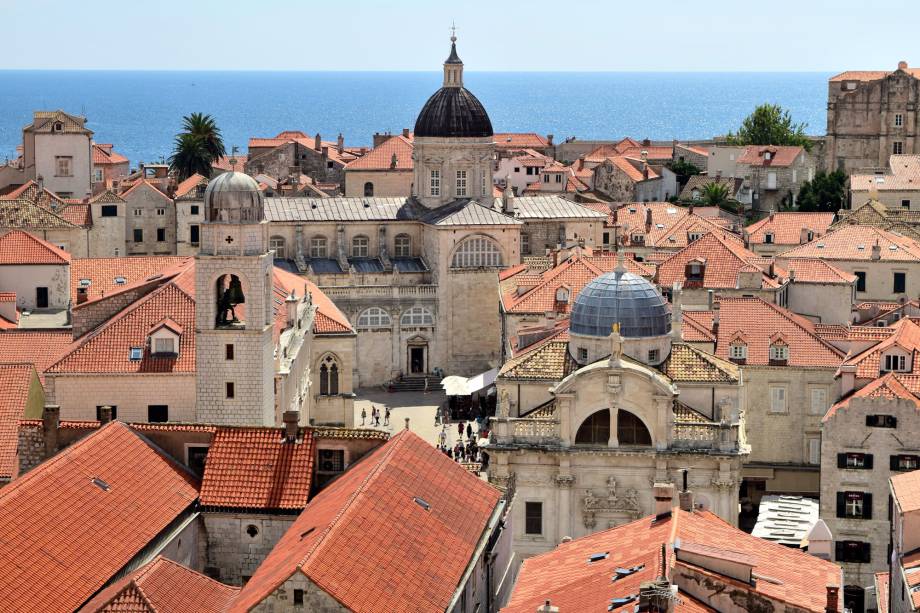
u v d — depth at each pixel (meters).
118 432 100.94
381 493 89.19
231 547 99.25
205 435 102.62
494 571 96.56
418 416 191.75
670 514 89.75
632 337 131.38
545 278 188.00
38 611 78.81
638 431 126.81
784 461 158.88
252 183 122.94
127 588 79.31
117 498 92.69
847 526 131.88
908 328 151.75
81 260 189.25
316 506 94.69
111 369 130.88
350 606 76.62
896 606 95.81
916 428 130.38
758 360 158.25
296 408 148.50
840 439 131.50
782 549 87.38
